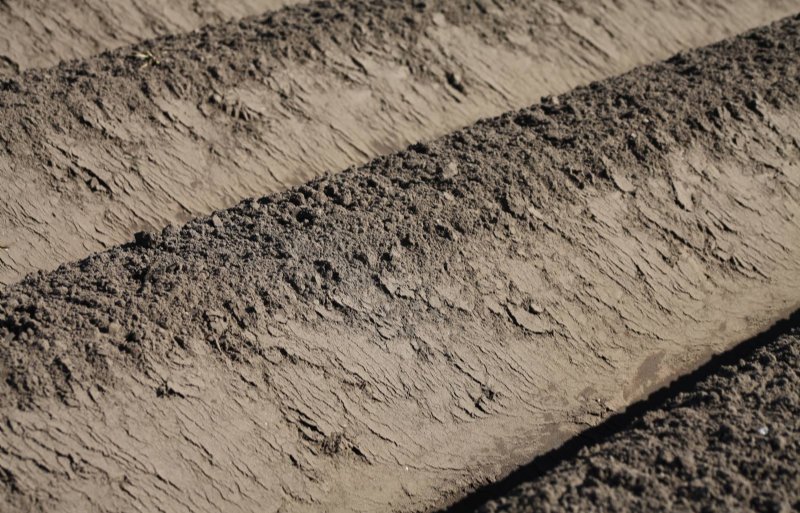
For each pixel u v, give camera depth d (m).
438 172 5.62
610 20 8.55
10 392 4.05
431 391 4.73
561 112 6.34
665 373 5.29
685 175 5.89
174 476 4.11
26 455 3.92
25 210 5.84
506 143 5.93
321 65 7.07
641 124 6.08
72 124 6.20
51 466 3.93
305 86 6.91
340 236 5.06
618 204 5.61
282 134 6.66
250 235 5.09
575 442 4.89
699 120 6.18
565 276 5.28
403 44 7.43
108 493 3.96
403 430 4.61
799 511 3.65
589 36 8.31
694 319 5.56
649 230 5.62
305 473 4.36
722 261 5.79
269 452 4.32
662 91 6.54
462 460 4.67
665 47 8.68
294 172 6.54
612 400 5.11
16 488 3.84
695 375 5.32
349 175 5.69
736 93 6.48
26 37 7.38
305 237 5.05
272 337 4.55
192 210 6.19
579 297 5.27
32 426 3.99
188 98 6.57
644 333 5.38
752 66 6.91
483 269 5.10
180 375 4.31
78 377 4.16
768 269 5.91
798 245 6.08
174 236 5.12
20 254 5.68
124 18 7.89
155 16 8.05
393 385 4.67
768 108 6.43
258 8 8.60
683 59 7.15
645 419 4.39
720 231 5.85
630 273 5.46
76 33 7.62
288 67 6.96
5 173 5.91
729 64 6.96
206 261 4.85
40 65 7.31
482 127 6.23
